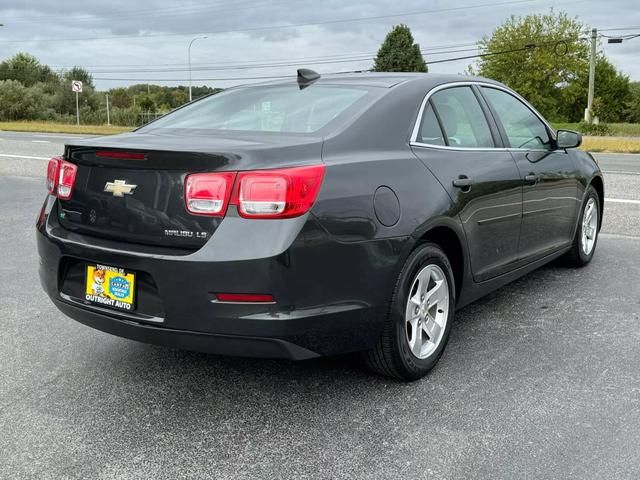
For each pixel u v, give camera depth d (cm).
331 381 317
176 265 253
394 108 321
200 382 317
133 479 233
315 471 237
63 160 307
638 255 580
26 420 278
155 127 344
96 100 6366
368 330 282
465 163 345
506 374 323
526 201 401
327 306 264
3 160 1387
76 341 373
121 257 268
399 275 292
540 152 434
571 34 6356
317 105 323
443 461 243
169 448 255
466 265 344
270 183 249
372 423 274
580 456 245
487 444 255
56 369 333
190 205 256
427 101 343
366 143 297
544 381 315
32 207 834
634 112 8581
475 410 284
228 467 241
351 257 268
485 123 385
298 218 252
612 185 1027
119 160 275
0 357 348
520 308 431
